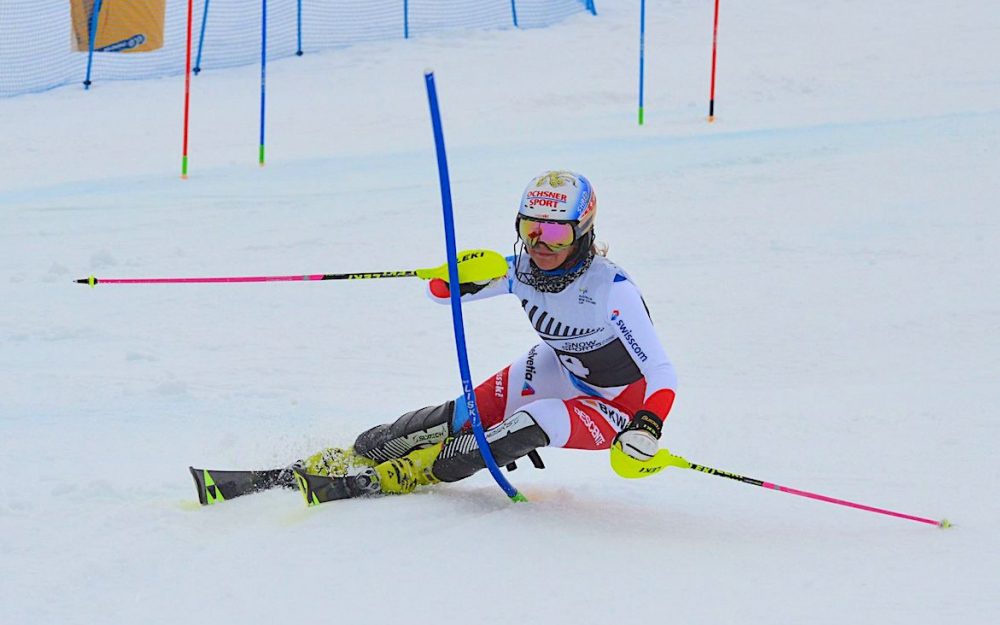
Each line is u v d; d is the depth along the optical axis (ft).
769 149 150.82
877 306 86.58
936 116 170.30
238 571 39.47
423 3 289.12
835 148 148.97
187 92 151.74
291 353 76.54
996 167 133.69
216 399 65.10
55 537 42.65
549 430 45.57
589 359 47.26
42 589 37.88
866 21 263.29
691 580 39.34
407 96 214.48
